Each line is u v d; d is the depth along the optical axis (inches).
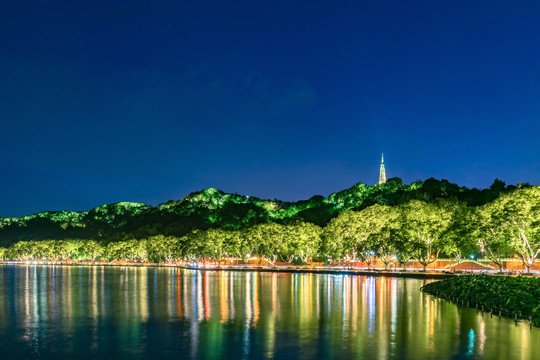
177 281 4180.6
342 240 5674.2
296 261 7706.7
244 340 1429.6
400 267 5856.3
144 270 7327.8
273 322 1745.8
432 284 2962.6
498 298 2022.6
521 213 3769.7
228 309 2116.1
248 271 6589.6
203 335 1509.6
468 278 2625.5
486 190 7155.5
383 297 2596.0
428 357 1214.9
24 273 6259.8
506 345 1341.0
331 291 2987.2
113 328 1642.5
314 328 1619.1
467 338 1438.2
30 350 1321.4
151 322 1764.3
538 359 1192.2
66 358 1235.2
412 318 1828.2
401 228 4945.9
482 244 4173.2
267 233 6904.5
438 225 4766.2
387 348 1314.0
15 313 2025.1
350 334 1510.8
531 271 4222.4
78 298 2640.3
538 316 1717.5
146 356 1249.4
